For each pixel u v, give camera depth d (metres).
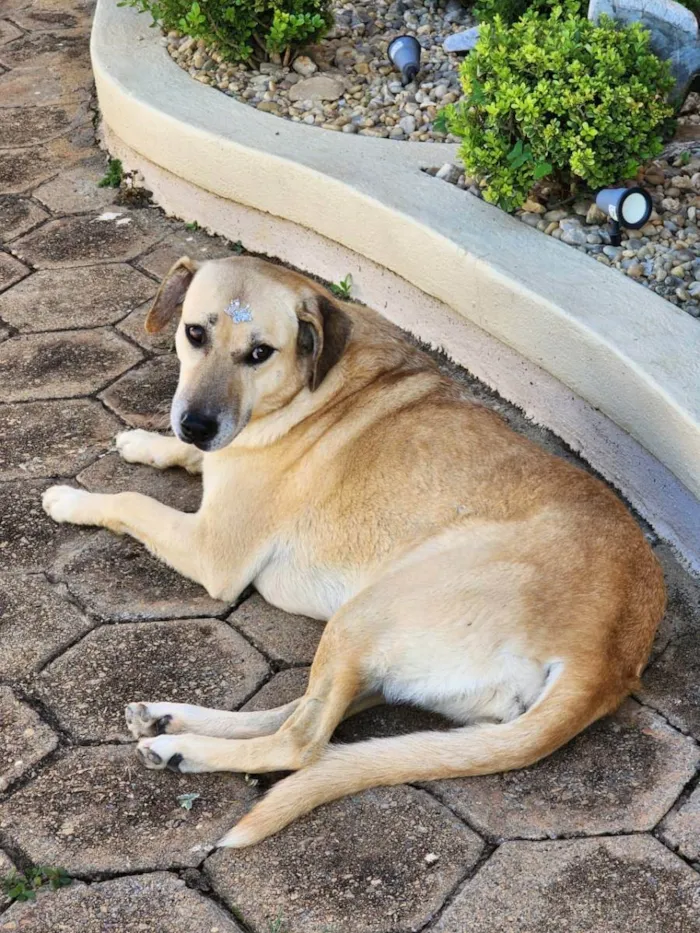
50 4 4.39
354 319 2.51
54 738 2.25
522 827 2.16
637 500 2.62
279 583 2.43
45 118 3.65
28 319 3.01
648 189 2.92
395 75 3.34
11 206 3.34
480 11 3.25
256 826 2.12
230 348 2.34
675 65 2.96
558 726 2.17
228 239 3.23
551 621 2.21
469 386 2.87
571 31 2.82
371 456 2.38
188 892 2.08
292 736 2.19
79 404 2.81
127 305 3.04
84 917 2.06
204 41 3.39
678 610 2.45
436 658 2.24
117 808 2.17
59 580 2.48
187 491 2.64
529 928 2.06
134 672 2.34
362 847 2.13
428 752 2.16
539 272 2.72
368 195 2.91
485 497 2.32
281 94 3.29
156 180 3.32
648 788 2.20
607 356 2.56
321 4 3.34
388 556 2.33
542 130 2.78
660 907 2.08
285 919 2.06
